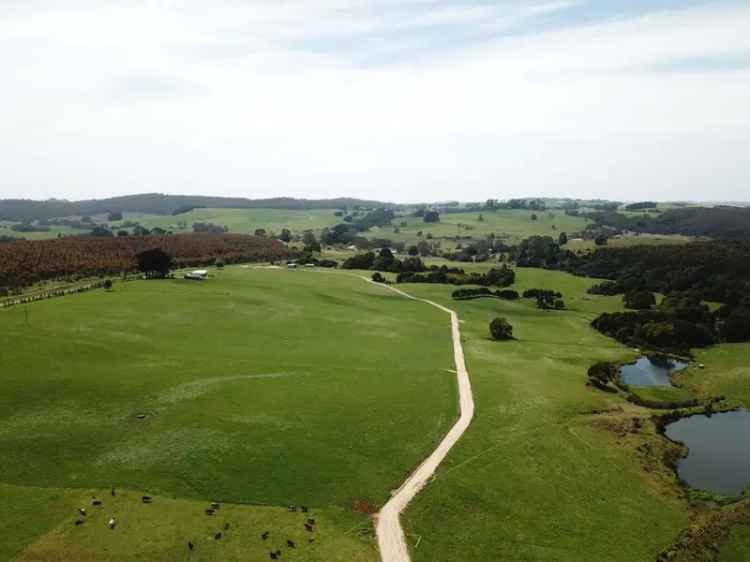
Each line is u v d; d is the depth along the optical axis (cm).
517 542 4050
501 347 9300
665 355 9175
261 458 5022
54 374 6600
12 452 4891
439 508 4412
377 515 4328
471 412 6269
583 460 5259
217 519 4128
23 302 10100
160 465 4819
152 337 8488
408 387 6988
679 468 5325
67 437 5206
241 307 11050
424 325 10831
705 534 4203
